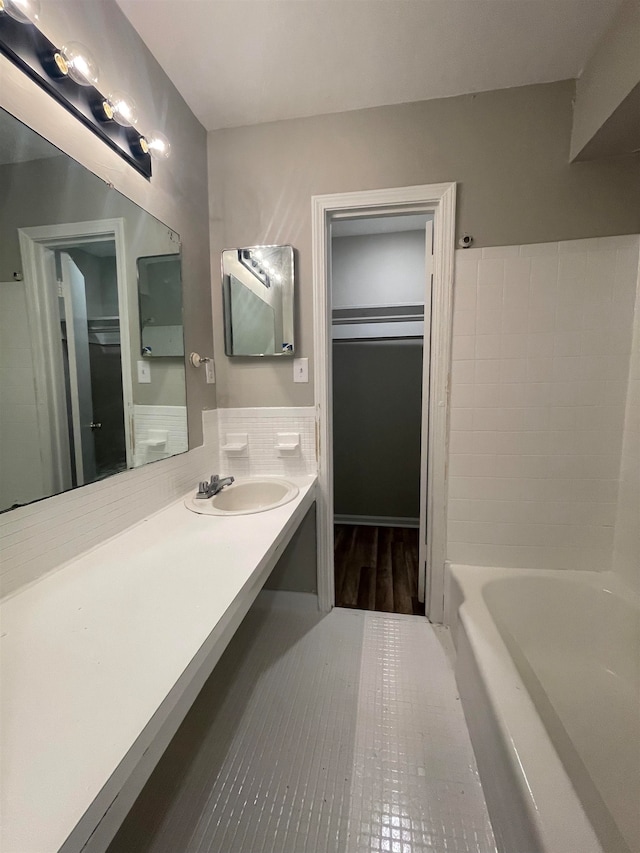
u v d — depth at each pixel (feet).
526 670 4.47
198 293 5.57
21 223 2.84
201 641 2.21
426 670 5.07
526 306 5.20
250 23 4.02
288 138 5.54
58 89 3.08
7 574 2.70
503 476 5.55
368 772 3.73
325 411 5.94
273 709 4.48
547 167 4.96
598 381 5.15
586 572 5.41
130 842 3.16
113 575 3.00
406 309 9.39
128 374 4.09
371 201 5.38
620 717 4.00
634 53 3.66
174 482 4.87
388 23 4.02
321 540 6.23
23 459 2.85
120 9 3.85
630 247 4.88
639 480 4.87
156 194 4.54
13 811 1.34
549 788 2.56
